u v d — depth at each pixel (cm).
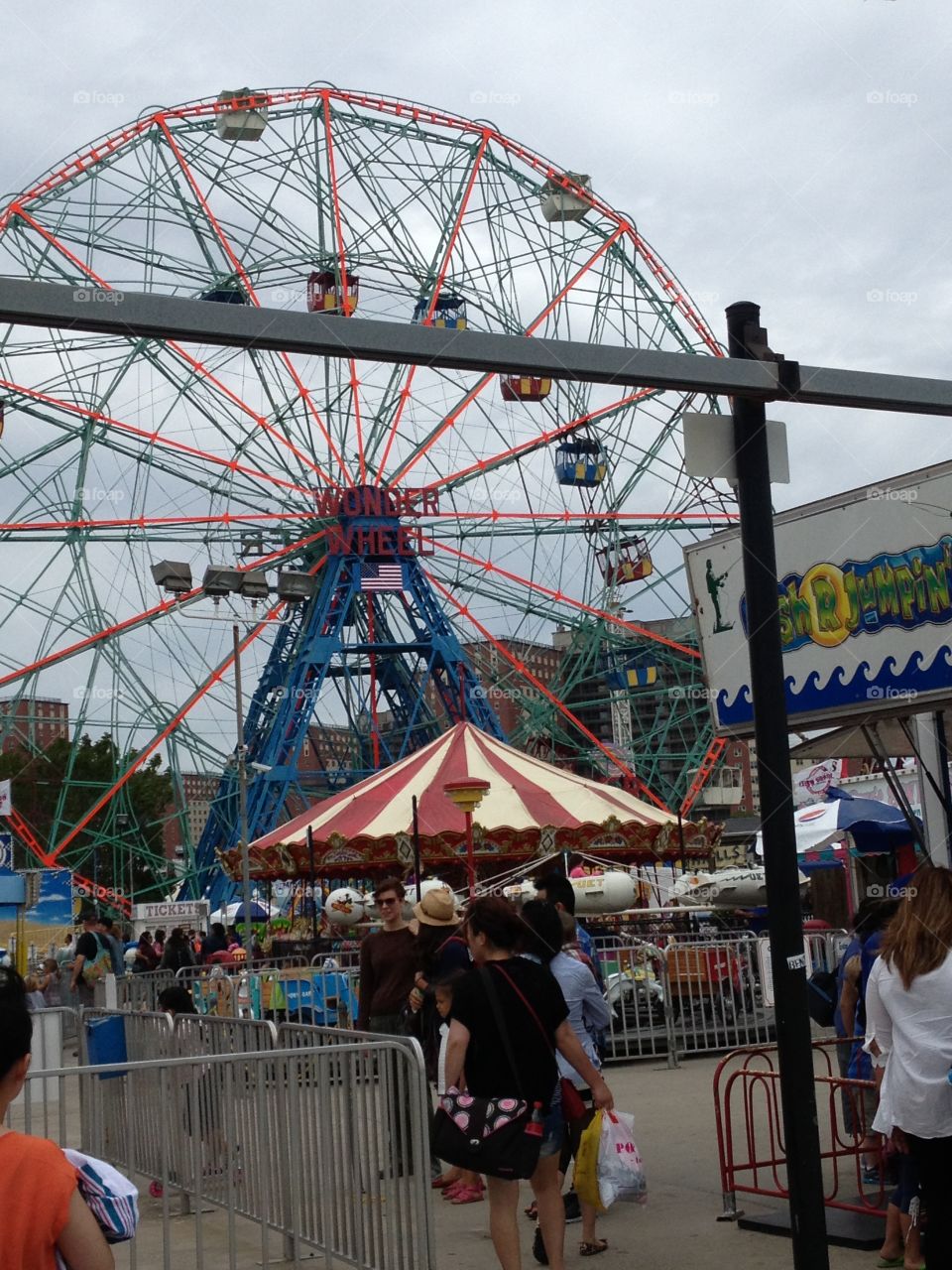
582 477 6156
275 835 2644
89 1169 417
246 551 4516
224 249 5684
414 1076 780
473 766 2550
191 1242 935
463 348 706
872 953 974
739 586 1206
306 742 6650
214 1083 921
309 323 679
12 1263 390
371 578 6084
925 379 823
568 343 727
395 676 6475
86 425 5716
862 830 2241
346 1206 823
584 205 6103
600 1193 804
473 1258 902
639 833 2466
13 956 2805
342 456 6053
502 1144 711
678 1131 1298
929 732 1266
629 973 1969
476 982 732
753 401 786
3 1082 408
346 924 2328
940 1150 696
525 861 2433
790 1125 720
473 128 6072
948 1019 695
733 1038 1934
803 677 1141
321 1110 840
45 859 5819
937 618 1020
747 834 3750
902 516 1047
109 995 1970
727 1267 838
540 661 6994
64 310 630
